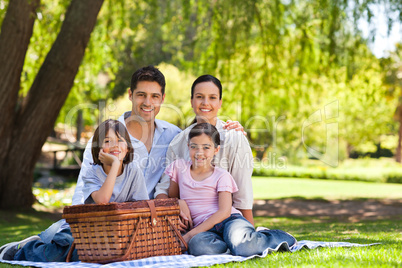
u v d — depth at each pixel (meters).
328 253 2.93
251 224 3.39
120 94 23.94
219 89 3.84
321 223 7.41
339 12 9.62
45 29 10.61
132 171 3.30
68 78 8.70
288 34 10.81
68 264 2.93
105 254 2.89
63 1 9.84
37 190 11.72
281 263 2.71
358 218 8.53
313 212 10.20
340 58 10.09
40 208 9.34
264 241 3.16
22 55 8.41
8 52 8.24
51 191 12.20
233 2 10.22
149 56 24.67
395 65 14.55
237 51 10.67
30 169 9.13
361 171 22.62
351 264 2.57
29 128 8.80
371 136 29.19
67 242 3.22
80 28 8.55
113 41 11.71
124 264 2.79
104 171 3.27
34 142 8.92
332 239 4.16
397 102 27.16
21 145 8.84
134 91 3.72
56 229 3.29
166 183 3.63
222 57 10.55
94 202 3.27
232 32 10.31
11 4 8.17
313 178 22.39
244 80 10.98
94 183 3.25
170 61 24.16
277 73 10.82
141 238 2.96
